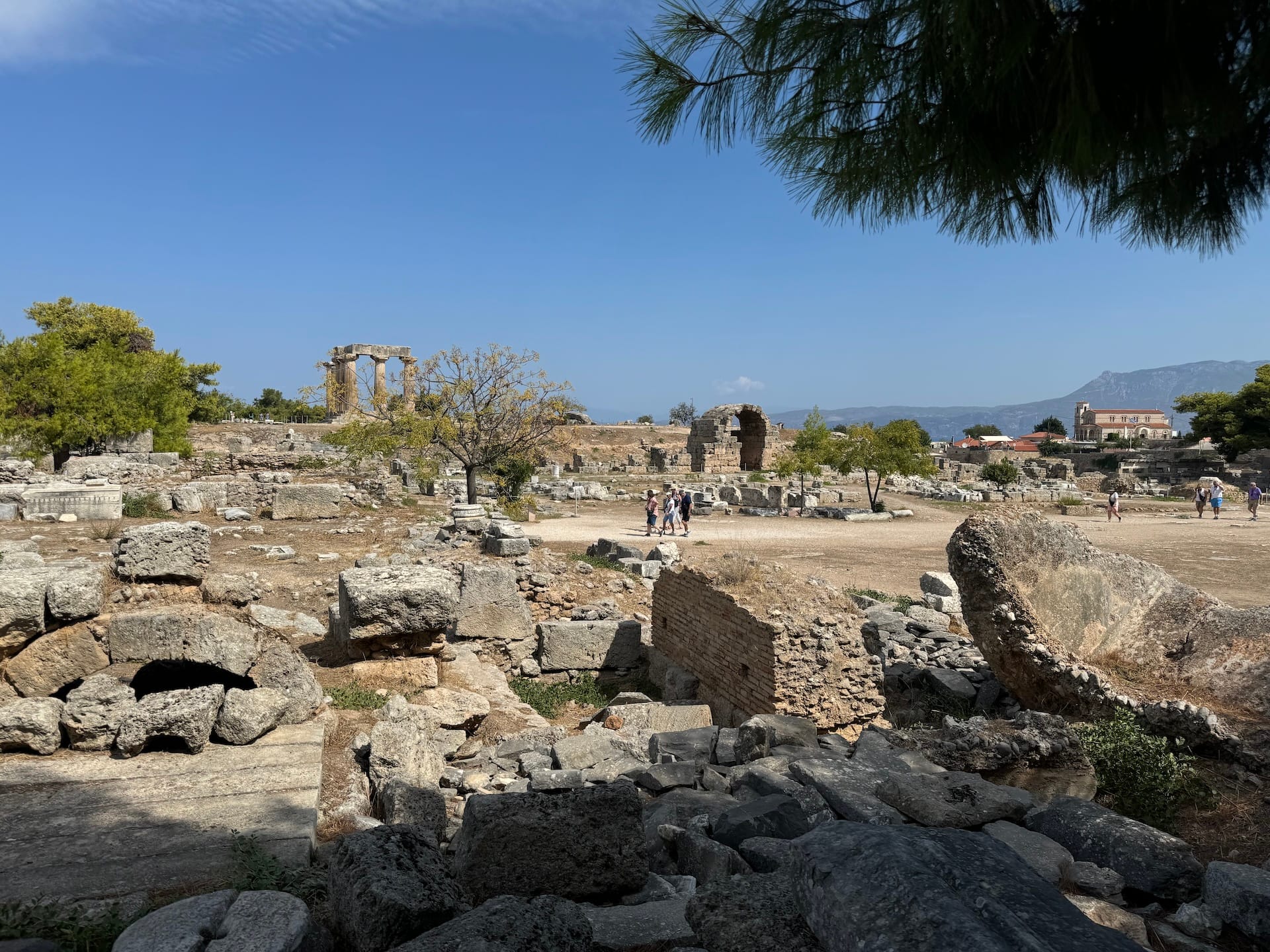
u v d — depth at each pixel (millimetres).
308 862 4711
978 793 5539
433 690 8789
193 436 54625
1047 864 4766
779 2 3920
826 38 3906
